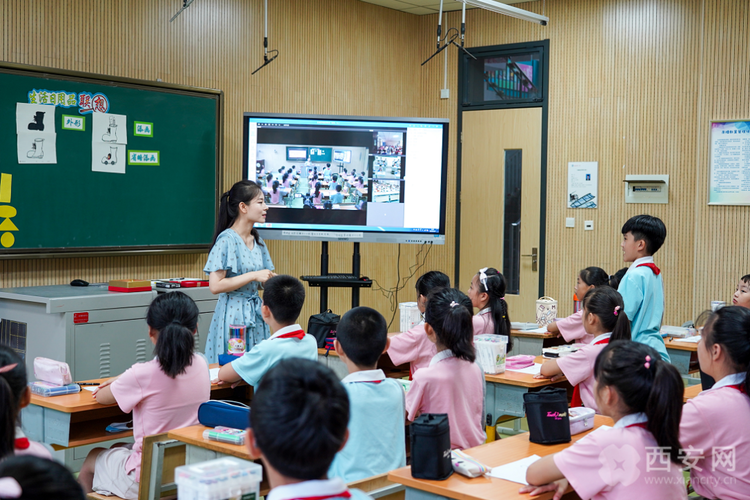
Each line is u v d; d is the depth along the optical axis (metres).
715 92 5.63
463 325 2.46
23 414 2.85
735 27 5.55
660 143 5.91
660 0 5.86
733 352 2.08
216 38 5.34
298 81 5.93
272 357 2.81
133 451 2.59
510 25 6.48
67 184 4.49
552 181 6.37
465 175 6.77
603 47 6.11
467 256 6.80
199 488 1.26
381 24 6.57
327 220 5.20
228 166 5.46
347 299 6.48
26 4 4.30
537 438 2.32
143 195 4.87
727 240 5.62
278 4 5.77
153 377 2.58
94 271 4.71
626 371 1.80
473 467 1.97
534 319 6.51
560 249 6.36
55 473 0.93
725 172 5.61
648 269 3.70
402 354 3.50
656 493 1.78
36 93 4.32
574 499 2.06
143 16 4.88
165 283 4.41
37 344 4.05
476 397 2.52
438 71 6.82
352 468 2.16
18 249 4.30
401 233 5.28
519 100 6.48
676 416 1.78
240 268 3.87
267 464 1.16
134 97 4.78
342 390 1.17
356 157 5.21
